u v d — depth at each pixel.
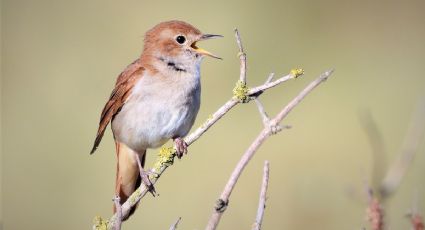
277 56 15.30
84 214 12.48
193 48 8.43
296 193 10.73
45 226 12.45
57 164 13.07
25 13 14.70
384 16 16.36
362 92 14.84
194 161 12.84
